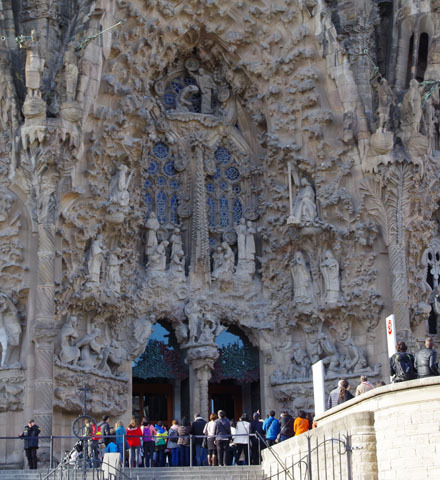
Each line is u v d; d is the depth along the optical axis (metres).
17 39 29.75
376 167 31.94
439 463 15.09
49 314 28.42
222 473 23.25
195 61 35.47
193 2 33.16
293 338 33.78
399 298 31.44
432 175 33.41
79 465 23.78
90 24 30.70
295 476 19.38
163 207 34.59
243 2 33.66
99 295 30.72
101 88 30.92
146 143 32.91
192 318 33.00
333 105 33.09
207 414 32.44
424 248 33.44
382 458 15.82
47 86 30.42
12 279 29.27
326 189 32.84
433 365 15.81
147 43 32.22
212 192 35.25
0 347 29.16
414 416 15.46
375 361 32.22
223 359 34.28
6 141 29.62
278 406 33.19
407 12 34.09
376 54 35.53
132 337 32.38
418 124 32.25
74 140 29.41
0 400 28.47
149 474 23.16
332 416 18.20
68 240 29.84
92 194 30.44
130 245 32.38
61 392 29.06
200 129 35.22
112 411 30.84
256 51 34.16
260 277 34.50
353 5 34.62
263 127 34.88
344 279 32.72
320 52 33.19
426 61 34.91
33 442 25.50
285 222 33.53
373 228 32.22
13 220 29.28
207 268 33.72
